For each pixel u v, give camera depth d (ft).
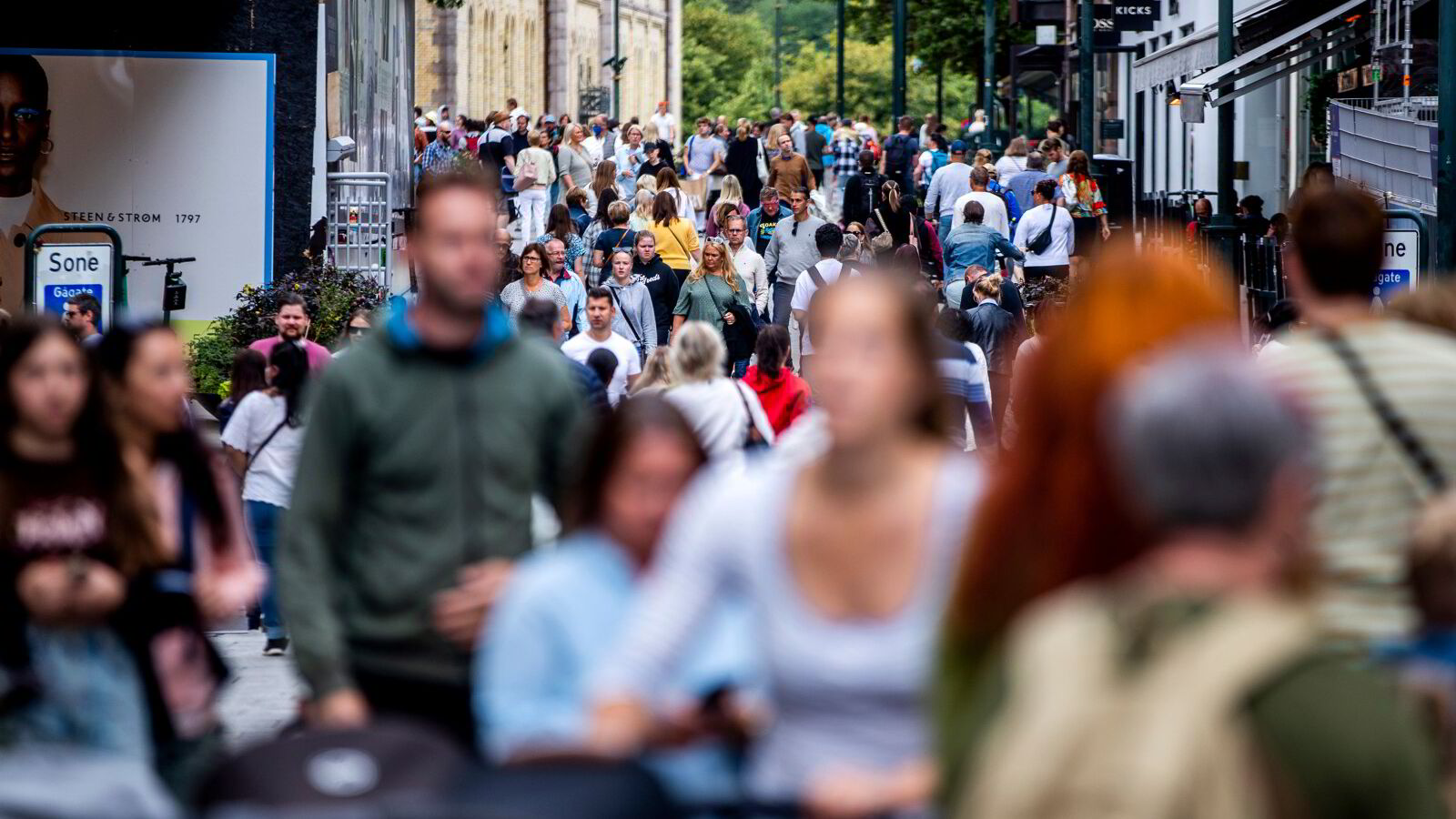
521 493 28.71
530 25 552.82
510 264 113.60
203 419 72.59
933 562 21.80
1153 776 14.55
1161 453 15.46
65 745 29.01
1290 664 14.90
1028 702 15.25
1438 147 84.12
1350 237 27.45
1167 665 14.96
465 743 28.40
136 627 29.81
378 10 160.86
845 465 22.02
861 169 173.37
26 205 107.86
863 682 21.76
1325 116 153.58
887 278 22.49
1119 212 183.52
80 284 77.10
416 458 28.14
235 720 50.75
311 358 68.33
